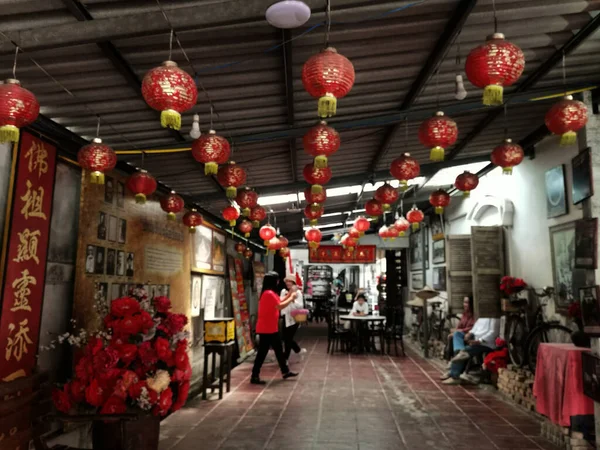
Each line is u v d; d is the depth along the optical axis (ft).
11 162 10.25
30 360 10.48
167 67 8.15
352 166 23.85
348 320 35.01
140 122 13.73
